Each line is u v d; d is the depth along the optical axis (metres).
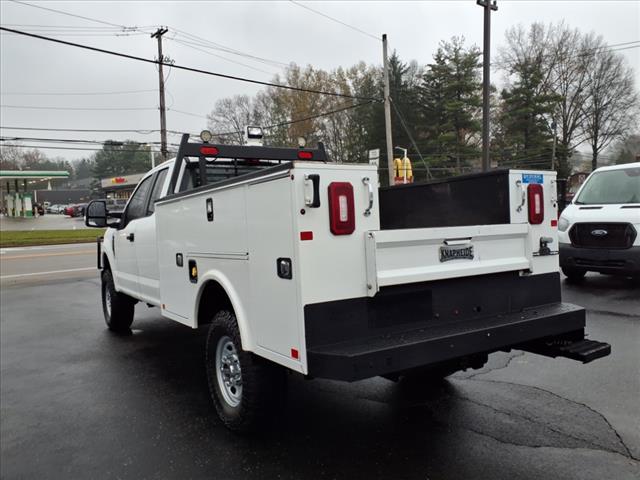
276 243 2.96
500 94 54.09
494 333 3.19
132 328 7.54
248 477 3.17
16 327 7.94
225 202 3.55
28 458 3.56
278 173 2.88
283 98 56.41
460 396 4.32
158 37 32.22
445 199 4.21
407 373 3.39
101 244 7.35
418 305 3.16
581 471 3.08
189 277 4.25
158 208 4.86
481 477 3.06
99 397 4.71
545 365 5.03
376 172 3.00
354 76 54.91
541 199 3.75
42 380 5.29
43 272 14.84
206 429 3.91
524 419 3.83
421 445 3.48
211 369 3.96
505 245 3.55
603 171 9.42
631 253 7.88
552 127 47.78
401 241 3.01
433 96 50.25
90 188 107.50
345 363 2.67
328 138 56.97
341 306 2.89
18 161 99.94
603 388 4.38
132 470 3.33
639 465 3.14
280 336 3.01
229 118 63.72
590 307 7.32
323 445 3.55
